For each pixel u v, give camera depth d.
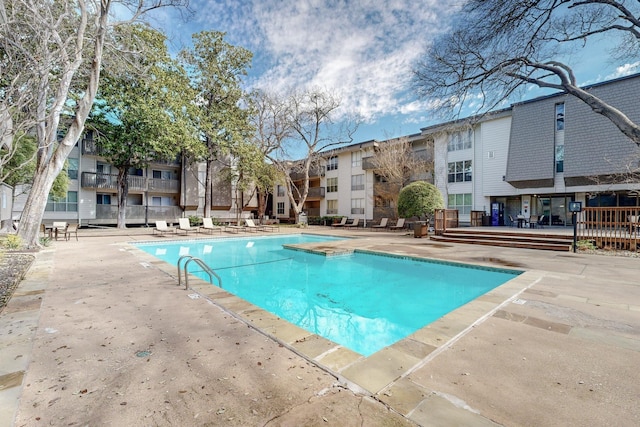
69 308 3.89
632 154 13.16
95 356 2.58
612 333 3.08
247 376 2.26
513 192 18.14
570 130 15.63
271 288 6.77
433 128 21.08
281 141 23.38
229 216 28.72
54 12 9.20
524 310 3.81
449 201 20.89
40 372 2.30
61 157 9.81
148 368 2.38
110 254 8.56
